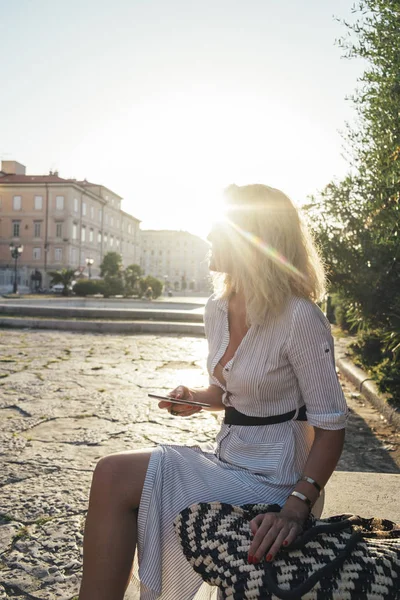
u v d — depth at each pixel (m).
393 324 5.49
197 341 11.30
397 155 4.54
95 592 1.37
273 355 1.53
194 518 1.36
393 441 4.32
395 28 4.36
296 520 1.33
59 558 2.30
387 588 1.14
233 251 1.59
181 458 1.51
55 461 3.54
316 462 1.44
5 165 70.81
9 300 25.80
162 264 117.81
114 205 85.00
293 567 1.20
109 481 1.44
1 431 4.21
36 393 5.66
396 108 4.39
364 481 2.83
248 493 1.47
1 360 7.90
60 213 65.12
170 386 6.28
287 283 1.53
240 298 1.68
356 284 5.76
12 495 2.94
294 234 1.60
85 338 11.27
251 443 1.56
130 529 1.42
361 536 1.28
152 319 14.97
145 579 1.40
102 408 5.05
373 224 5.45
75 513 2.73
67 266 65.06
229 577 1.22
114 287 43.00
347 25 4.64
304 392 1.52
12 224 66.12
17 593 2.05
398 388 5.17
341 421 1.47
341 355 8.41
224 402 1.67
